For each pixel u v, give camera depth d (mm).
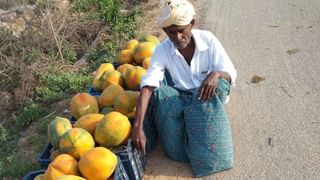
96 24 6293
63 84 5020
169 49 3252
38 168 3818
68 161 2891
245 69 4535
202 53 3227
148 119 3412
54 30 5848
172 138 3348
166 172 3406
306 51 4641
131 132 3154
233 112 3949
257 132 3684
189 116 3203
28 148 4137
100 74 3824
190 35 3117
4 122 4867
